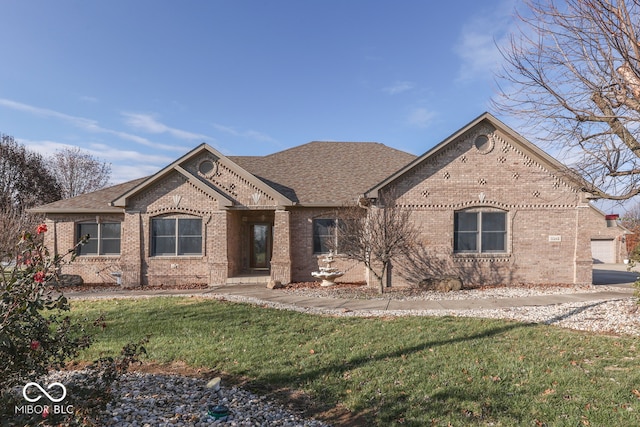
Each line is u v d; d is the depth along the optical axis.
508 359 6.48
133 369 6.43
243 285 16.34
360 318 9.91
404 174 15.60
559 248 15.70
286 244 16.50
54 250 17.58
